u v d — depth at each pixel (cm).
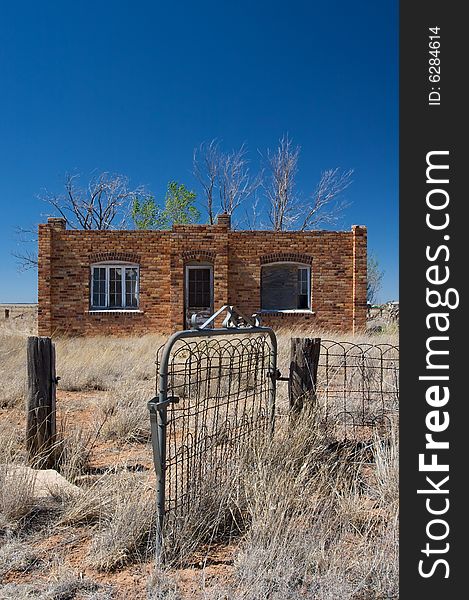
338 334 2016
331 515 400
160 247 2133
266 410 546
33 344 542
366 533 367
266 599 314
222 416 657
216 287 2095
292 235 2130
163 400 371
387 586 325
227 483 426
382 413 677
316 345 593
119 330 2123
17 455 562
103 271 2141
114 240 2120
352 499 434
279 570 328
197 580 339
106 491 438
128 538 373
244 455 470
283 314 2123
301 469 460
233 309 478
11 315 4103
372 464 539
